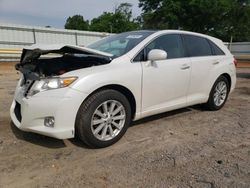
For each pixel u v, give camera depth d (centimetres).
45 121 331
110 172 301
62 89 327
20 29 2309
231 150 362
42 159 329
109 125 368
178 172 303
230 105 615
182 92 466
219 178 290
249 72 1505
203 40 529
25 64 409
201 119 499
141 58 404
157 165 318
